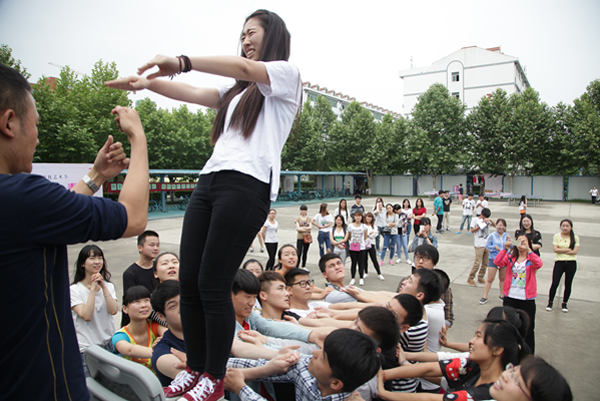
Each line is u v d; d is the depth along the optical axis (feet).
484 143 99.40
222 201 3.61
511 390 5.00
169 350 6.78
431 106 105.40
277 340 7.03
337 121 119.24
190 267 3.84
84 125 60.70
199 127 90.07
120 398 4.42
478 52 134.31
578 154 87.10
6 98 3.01
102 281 10.69
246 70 3.52
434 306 9.62
